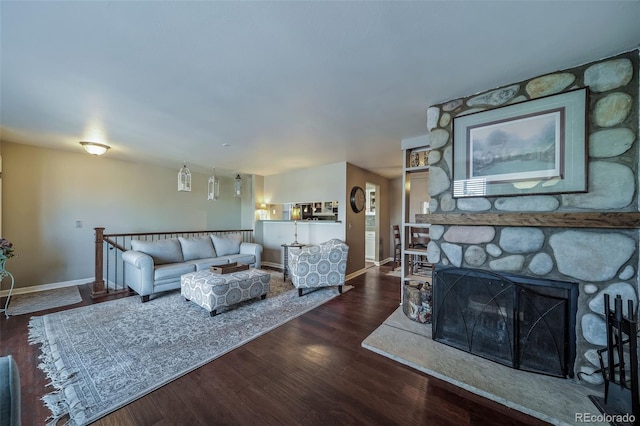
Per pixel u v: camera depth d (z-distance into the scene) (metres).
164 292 3.73
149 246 3.83
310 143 3.49
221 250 4.65
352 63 1.68
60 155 3.97
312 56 1.60
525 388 1.63
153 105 2.29
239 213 6.73
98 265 3.62
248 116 2.55
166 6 1.20
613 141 1.56
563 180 1.69
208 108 2.37
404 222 3.19
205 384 1.71
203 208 5.92
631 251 1.50
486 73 1.79
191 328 2.55
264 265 5.94
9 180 3.54
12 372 0.92
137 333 2.43
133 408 1.49
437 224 2.25
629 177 1.52
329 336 2.40
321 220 5.02
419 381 1.75
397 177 6.43
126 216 4.68
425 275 3.13
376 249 6.08
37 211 3.77
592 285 1.61
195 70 1.75
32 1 1.15
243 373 1.83
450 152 2.21
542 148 1.78
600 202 1.59
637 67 1.51
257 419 1.42
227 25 1.33
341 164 4.71
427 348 2.12
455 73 1.80
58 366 1.89
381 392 1.64
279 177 5.82
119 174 4.59
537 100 1.80
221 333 2.44
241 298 3.11
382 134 3.10
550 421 1.40
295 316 2.86
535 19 1.28
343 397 1.60
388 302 3.35
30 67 1.69
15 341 2.27
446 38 1.43
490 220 1.93
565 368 1.70
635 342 1.31
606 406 1.44
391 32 1.38
